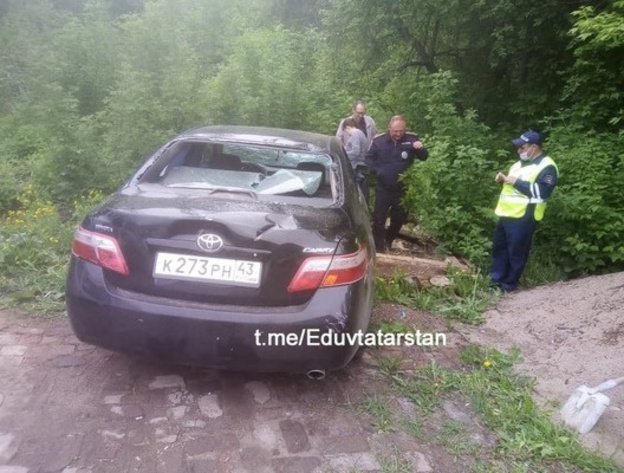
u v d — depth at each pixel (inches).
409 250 268.4
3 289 176.6
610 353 150.6
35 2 753.0
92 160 297.4
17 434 107.7
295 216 119.9
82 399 120.3
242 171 148.4
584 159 271.1
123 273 113.8
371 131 309.0
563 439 115.6
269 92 418.0
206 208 118.5
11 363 132.9
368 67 529.7
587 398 122.6
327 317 111.7
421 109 407.5
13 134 407.5
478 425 121.3
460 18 431.5
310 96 445.1
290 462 104.9
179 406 119.8
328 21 524.7
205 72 448.5
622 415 127.3
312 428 115.6
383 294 188.2
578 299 186.1
